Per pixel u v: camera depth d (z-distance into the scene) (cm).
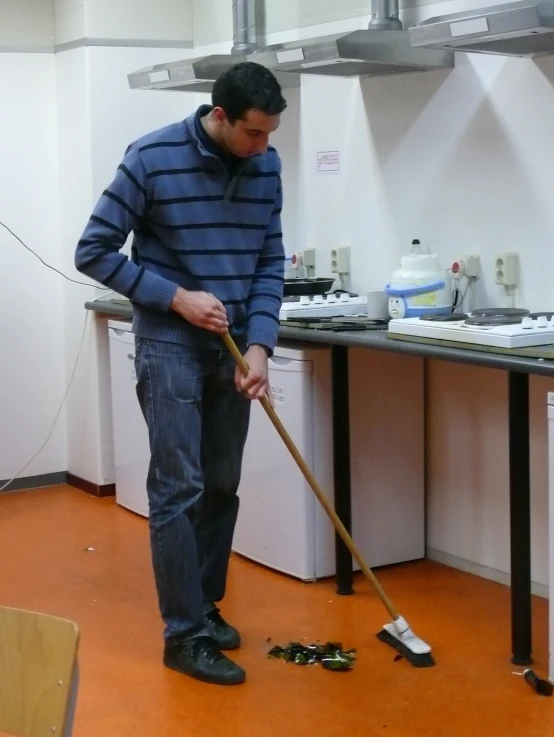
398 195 386
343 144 409
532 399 344
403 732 258
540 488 345
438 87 365
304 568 367
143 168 271
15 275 490
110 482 494
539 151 331
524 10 266
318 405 360
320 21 418
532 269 338
